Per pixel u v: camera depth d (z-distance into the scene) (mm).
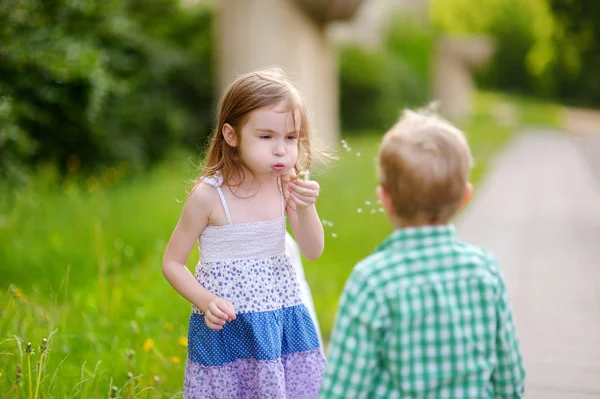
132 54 13281
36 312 4562
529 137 26141
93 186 9281
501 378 2574
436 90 29844
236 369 3121
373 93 21828
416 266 2447
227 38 13281
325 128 15312
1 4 6945
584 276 7273
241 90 3068
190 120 14969
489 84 52406
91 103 9117
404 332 2414
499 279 2551
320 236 3283
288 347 3178
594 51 46062
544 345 5254
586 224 10078
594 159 19078
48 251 6398
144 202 8398
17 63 7457
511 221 10289
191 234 3131
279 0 13156
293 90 3113
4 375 3674
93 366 4082
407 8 30125
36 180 8984
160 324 4895
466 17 51281
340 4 13648
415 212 2482
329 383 2451
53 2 8227
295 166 3303
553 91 49688
